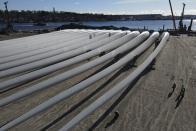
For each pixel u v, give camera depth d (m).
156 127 11.27
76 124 11.11
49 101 13.00
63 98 13.53
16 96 13.84
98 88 15.77
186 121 11.86
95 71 19.58
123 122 11.64
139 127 11.23
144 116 12.25
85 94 14.84
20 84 17.42
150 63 20.58
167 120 11.92
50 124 11.48
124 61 19.97
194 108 13.23
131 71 19.19
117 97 14.38
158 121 11.80
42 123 11.56
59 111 12.74
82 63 22.02
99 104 13.00
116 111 12.09
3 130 10.65
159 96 14.74
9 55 23.58
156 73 19.11
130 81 16.23
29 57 22.14
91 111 12.30
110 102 13.70
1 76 17.77
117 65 19.03
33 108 13.02
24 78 16.89
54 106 13.27
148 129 11.09
